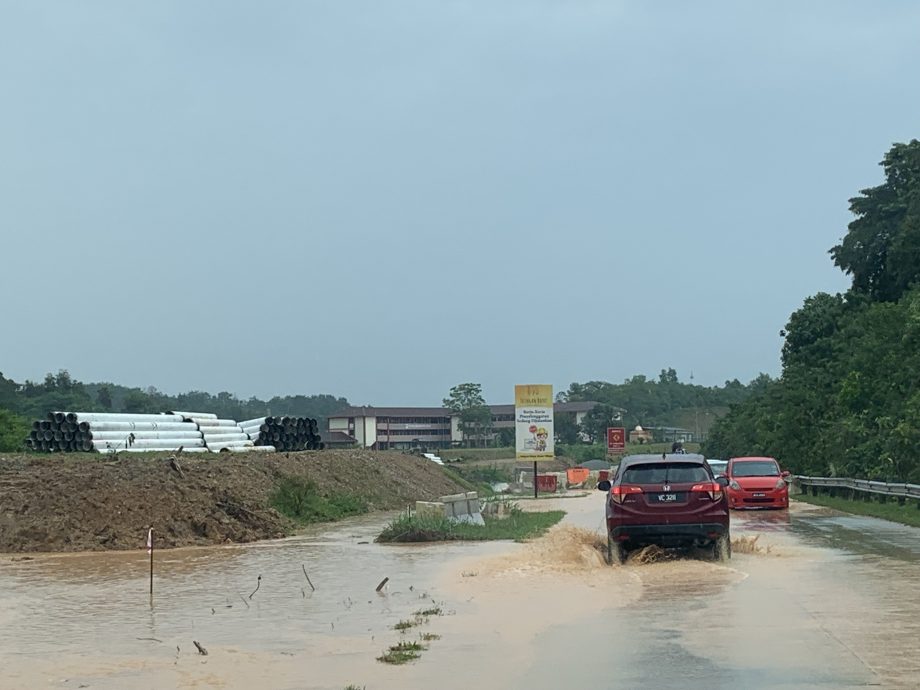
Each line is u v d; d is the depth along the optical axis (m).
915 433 31.14
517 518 27.72
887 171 58.94
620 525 16.08
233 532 22.98
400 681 8.60
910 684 7.97
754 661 8.91
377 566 17.25
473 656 9.52
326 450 45.28
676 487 16.02
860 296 59.34
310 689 8.41
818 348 57.00
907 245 50.06
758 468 30.77
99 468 25.42
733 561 16.19
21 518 21.95
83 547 21.02
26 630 11.52
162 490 23.69
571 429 123.69
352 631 11.12
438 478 50.41
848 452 36.38
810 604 11.77
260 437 45.81
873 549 17.67
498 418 128.00
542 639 10.23
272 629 11.36
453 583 14.66
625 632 10.43
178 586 15.22
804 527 22.83
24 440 42.81
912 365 35.94
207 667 9.38
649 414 142.25
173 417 40.56
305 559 18.67
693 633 10.23
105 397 83.38
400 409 123.06
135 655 10.00
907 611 11.20
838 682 8.08
